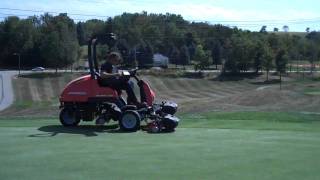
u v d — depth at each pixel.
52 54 188.88
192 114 28.25
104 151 15.86
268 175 12.64
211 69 169.62
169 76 139.38
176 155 15.16
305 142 17.67
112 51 23.53
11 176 12.53
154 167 13.51
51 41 189.50
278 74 153.50
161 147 16.62
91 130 21.36
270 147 16.61
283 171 13.05
